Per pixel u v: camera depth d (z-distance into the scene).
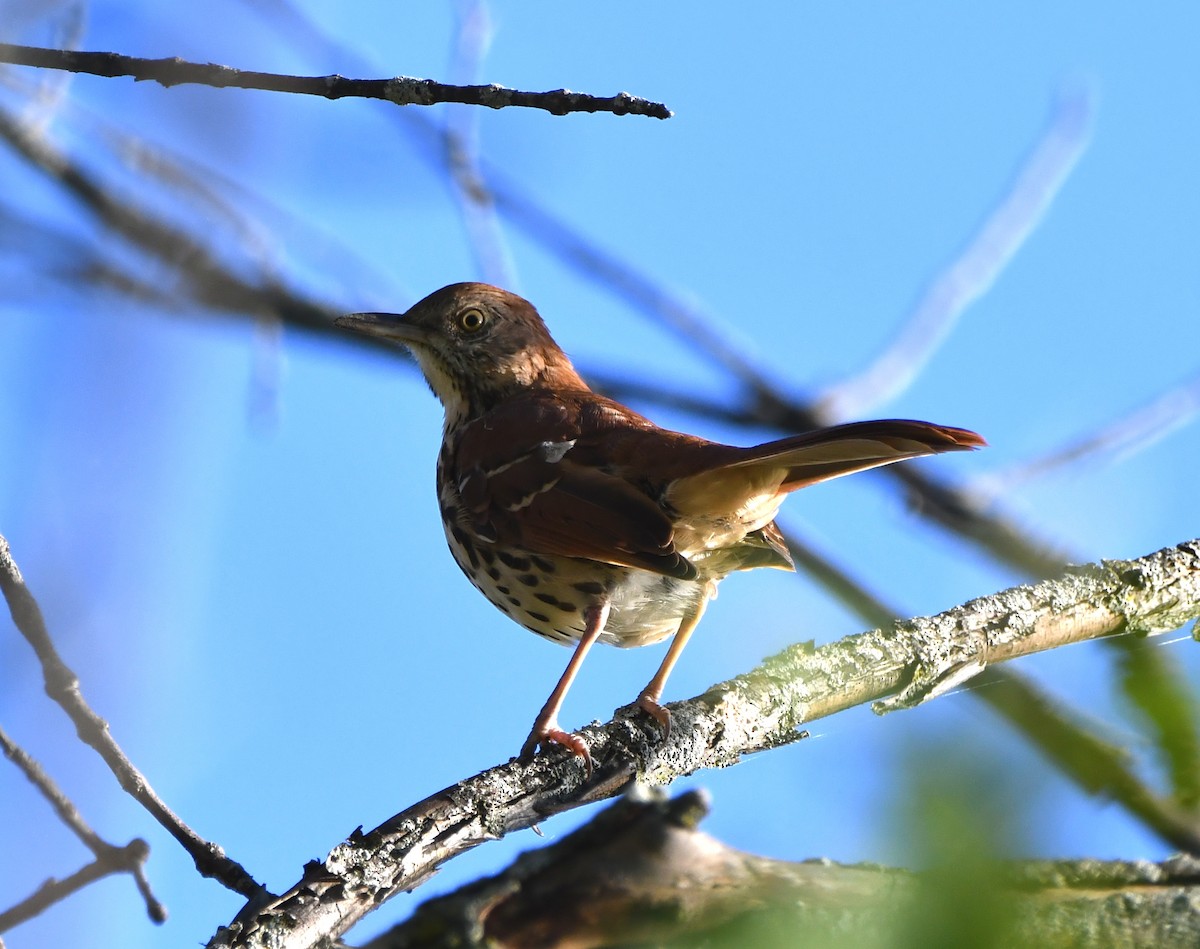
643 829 5.36
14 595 5.71
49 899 4.98
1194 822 5.19
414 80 5.69
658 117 5.73
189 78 5.70
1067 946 4.07
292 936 5.97
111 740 6.01
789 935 3.98
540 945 5.30
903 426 8.09
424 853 6.51
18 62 5.72
